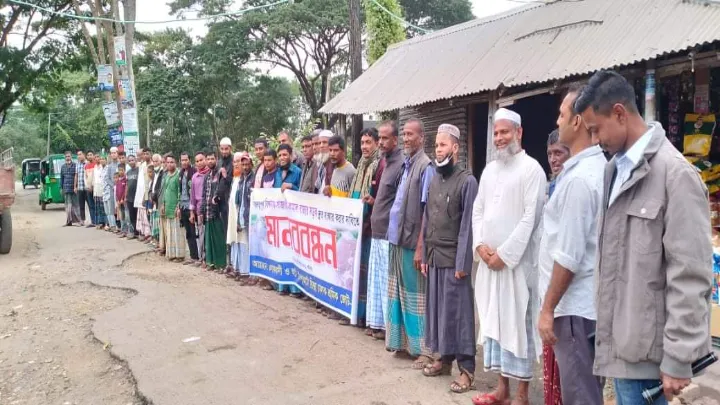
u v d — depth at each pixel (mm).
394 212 4445
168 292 6824
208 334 5195
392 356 4555
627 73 6938
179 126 35500
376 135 5371
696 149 6875
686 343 1884
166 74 28828
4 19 22578
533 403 3740
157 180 9969
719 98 7074
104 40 23328
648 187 2043
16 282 7934
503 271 3492
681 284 1912
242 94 31000
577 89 2764
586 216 2676
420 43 12617
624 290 2100
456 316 3842
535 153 10492
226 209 7926
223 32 26312
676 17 6867
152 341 5051
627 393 2139
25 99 25672
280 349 4754
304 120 35219
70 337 5434
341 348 4746
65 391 4297
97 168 13461
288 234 6480
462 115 10375
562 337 2799
